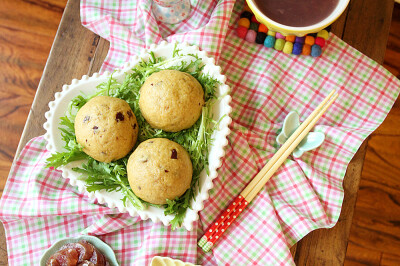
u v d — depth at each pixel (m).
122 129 0.47
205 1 0.57
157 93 0.47
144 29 0.56
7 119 0.71
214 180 0.54
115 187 0.50
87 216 0.55
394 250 0.73
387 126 0.73
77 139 0.48
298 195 0.54
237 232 0.53
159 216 0.49
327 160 0.55
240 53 0.57
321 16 0.49
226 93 0.50
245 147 0.54
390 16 0.57
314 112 0.53
